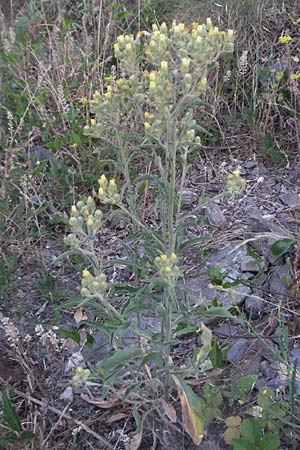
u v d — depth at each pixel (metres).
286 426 2.43
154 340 2.28
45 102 4.19
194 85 2.09
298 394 2.50
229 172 3.93
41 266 3.36
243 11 4.65
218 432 2.46
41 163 3.71
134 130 3.68
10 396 2.68
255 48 4.58
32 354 2.89
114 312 2.21
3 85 4.49
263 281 3.13
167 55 2.17
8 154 3.85
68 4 5.44
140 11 4.90
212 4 4.75
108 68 4.48
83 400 2.68
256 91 4.23
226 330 2.89
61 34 4.75
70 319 3.06
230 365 2.71
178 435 2.46
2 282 3.20
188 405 2.27
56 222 3.56
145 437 2.50
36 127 4.23
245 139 4.14
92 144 3.91
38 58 4.58
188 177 3.92
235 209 3.64
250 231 3.46
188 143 2.14
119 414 2.56
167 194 2.24
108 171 3.84
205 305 2.27
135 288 2.35
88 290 2.09
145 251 2.41
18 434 2.45
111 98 2.36
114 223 3.58
